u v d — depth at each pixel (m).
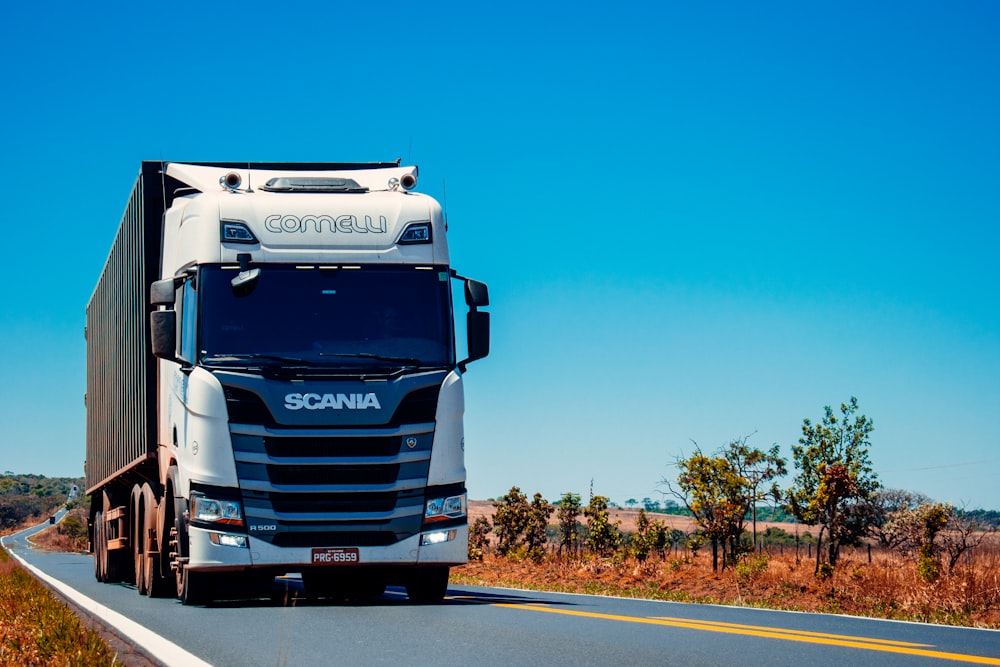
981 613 13.32
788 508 30.38
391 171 14.12
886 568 18.61
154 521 14.59
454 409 11.98
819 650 7.60
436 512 11.73
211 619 10.26
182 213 13.28
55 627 9.23
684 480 32.53
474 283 12.64
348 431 11.51
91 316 23.67
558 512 47.00
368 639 8.33
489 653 7.46
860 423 29.77
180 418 12.23
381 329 12.10
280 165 15.46
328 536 11.45
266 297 12.05
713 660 7.07
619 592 16.61
